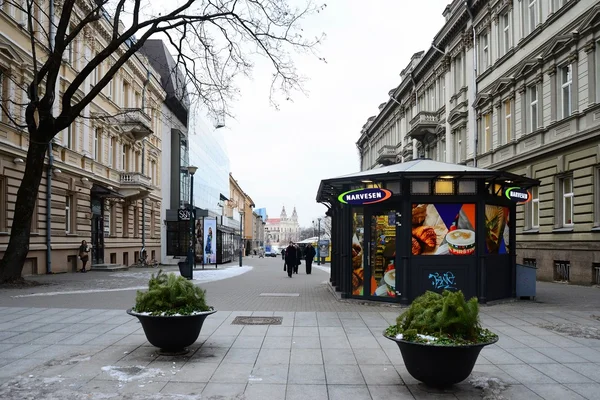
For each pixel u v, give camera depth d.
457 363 5.28
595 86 17.62
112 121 31.67
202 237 34.44
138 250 37.91
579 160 18.58
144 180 34.91
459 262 11.84
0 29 19.61
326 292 16.06
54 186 24.00
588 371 6.47
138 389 5.64
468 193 11.90
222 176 79.25
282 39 16.56
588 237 17.92
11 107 20.25
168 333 6.89
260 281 21.62
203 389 5.66
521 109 23.14
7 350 7.42
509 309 11.61
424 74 40.75
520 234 23.17
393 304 12.04
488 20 27.22
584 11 18.06
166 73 45.31
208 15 16.59
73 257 26.39
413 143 43.94
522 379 6.11
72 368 6.46
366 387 5.78
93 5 21.14
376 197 11.53
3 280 16.53
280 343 7.96
